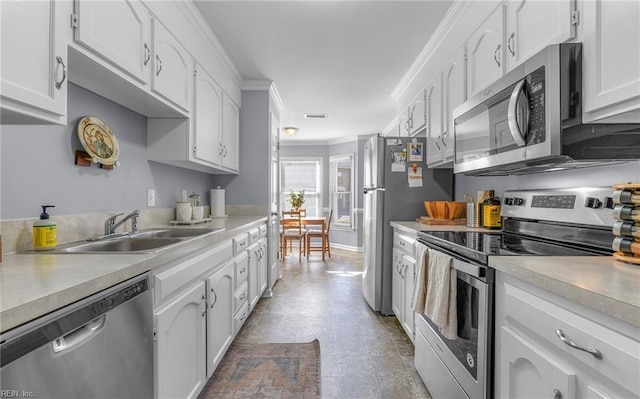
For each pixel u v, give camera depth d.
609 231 1.24
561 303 0.80
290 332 2.50
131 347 0.98
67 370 0.74
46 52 0.94
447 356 1.47
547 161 1.27
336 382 1.82
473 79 1.89
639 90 0.86
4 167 1.15
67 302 0.74
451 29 2.23
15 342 0.62
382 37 2.50
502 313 1.08
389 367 1.98
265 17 2.23
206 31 2.31
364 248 3.38
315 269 4.73
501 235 1.76
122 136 1.85
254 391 1.73
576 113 1.08
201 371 1.56
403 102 3.63
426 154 2.88
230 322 2.04
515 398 0.98
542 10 1.26
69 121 1.45
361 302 3.22
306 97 3.99
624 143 1.10
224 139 2.83
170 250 1.23
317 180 7.08
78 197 1.51
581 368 0.73
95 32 1.17
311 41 2.57
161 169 2.32
